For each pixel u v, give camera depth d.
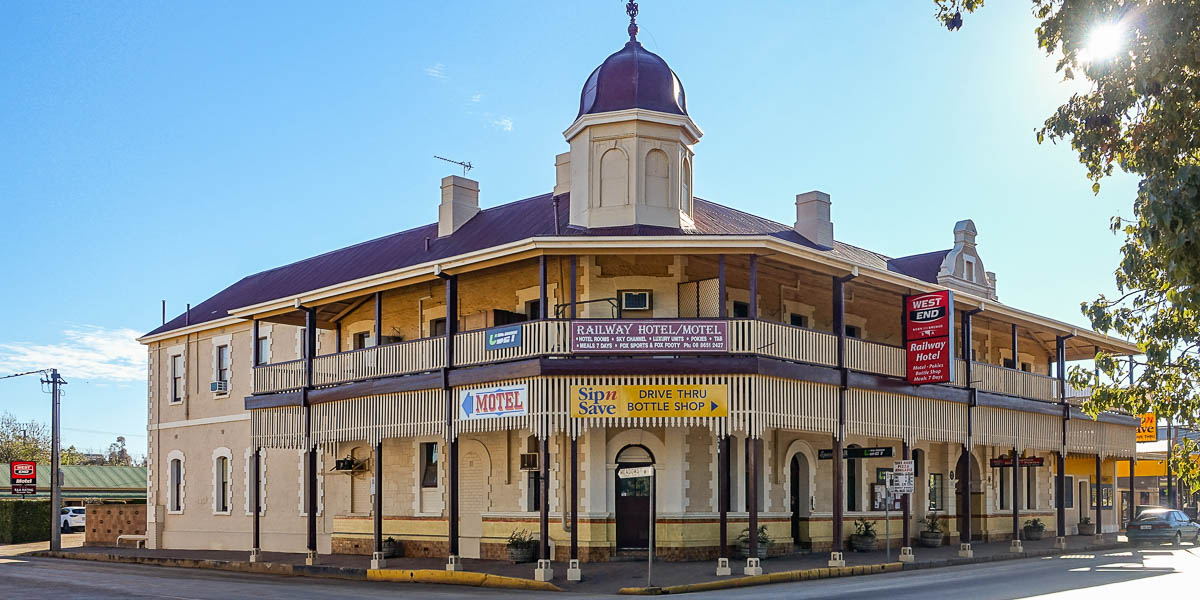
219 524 36.34
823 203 31.08
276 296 36.16
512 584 22.25
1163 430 61.19
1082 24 11.64
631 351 22.56
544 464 22.33
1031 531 36.56
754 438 22.25
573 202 27.42
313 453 27.73
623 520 25.41
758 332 22.66
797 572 22.53
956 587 19.75
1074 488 42.00
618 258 25.77
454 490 24.25
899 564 25.30
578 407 22.39
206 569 30.12
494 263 23.92
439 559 27.83
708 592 20.25
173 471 39.03
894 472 26.19
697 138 27.92
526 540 25.72
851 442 30.19
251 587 22.36
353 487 31.38
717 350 22.52
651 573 21.12
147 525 39.84
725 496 22.25
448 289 24.81
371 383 26.20
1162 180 10.54
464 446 28.16
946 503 33.75
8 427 92.19
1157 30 11.00
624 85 27.19
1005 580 21.31
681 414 22.31
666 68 27.77
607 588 21.17
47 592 21.28
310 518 27.62
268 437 29.06
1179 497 55.78
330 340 32.88
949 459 33.94
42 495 59.59
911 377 26.47
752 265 23.16
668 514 25.22
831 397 24.31
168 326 40.66
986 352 35.53
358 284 26.61
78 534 54.28
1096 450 35.12
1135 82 11.45
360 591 21.30
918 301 26.73
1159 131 11.72
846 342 24.94
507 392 23.03
